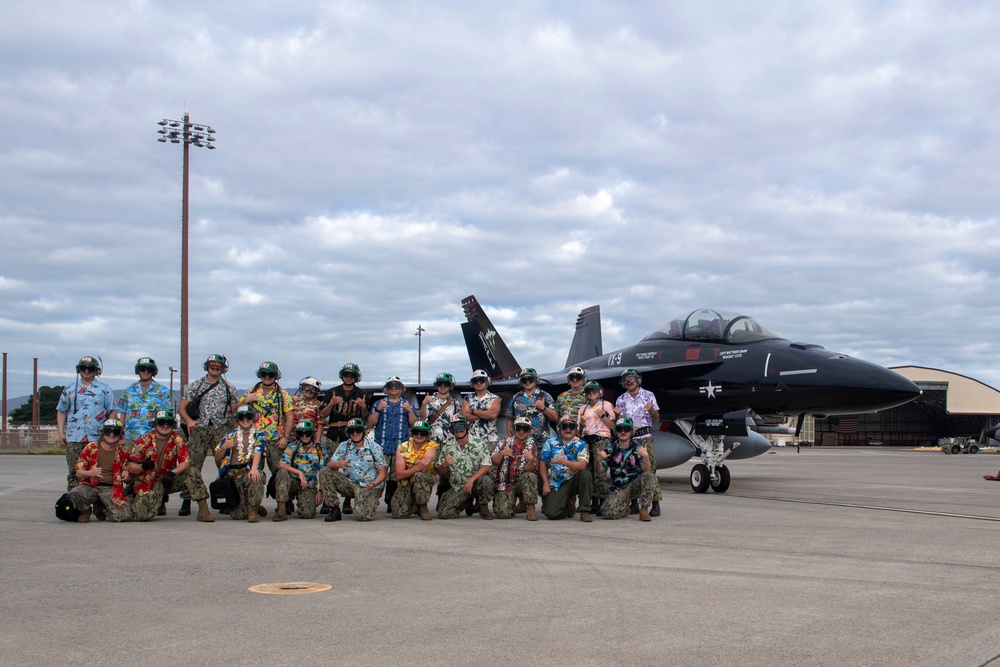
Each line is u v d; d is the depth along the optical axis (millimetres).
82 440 10734
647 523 9805
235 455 9867
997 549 7621
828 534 8719
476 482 10188
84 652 4102
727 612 4992
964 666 3922
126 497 9836
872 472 23547
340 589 5637
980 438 76625
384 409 11000
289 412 10328
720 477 15195
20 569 6379
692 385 16688
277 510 9867
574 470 10109
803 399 15125
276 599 5305
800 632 4523
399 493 10188
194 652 4109
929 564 6770
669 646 4242
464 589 5652
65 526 9273
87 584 5781
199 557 6992
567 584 5844
